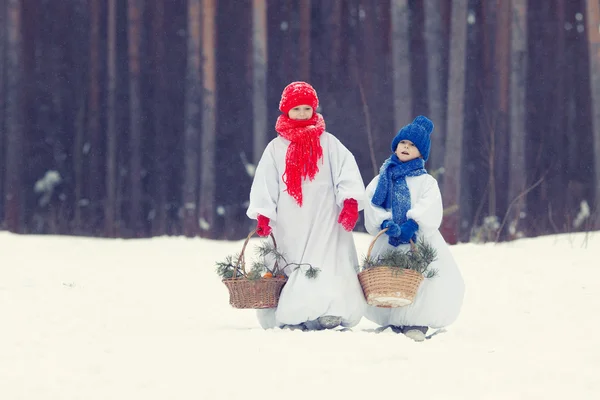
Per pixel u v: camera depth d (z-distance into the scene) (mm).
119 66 34125
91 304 15727
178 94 34438
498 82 33031
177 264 22922
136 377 9258
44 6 34938
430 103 32469
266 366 9672
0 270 20453
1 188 33188
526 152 33094
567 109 33844
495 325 14234
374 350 10523
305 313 12383
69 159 34156
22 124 33250
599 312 15375
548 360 10680
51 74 34688
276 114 35000
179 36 34719
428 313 12805
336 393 8711
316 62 35062
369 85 34500
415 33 35125
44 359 10141
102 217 33469
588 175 33156
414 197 13164
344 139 34531
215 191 33594
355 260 13039
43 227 33219
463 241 30875
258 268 12539
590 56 32219
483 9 33750
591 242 25531
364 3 34875
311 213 12938
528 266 21031
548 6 34375
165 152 33812
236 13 34906
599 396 8883
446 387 9055
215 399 8477
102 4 34719
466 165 32969
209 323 14359
